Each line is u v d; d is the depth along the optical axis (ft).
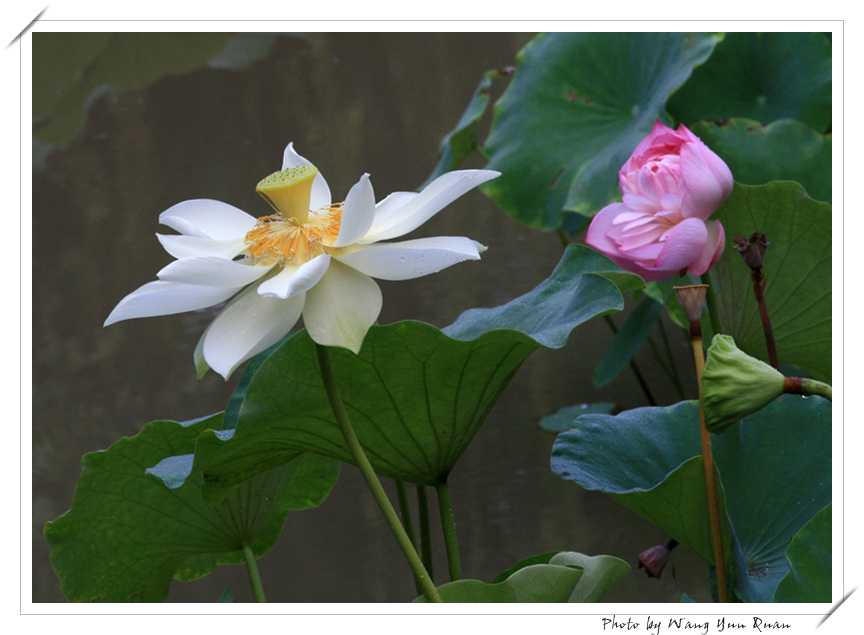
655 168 7.69
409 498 11.40
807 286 8.29
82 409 13.12
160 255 16.69
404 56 25.27
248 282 7.27
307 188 7.36
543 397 12.84
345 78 23.94
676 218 7.69
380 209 7.51
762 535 7.90
